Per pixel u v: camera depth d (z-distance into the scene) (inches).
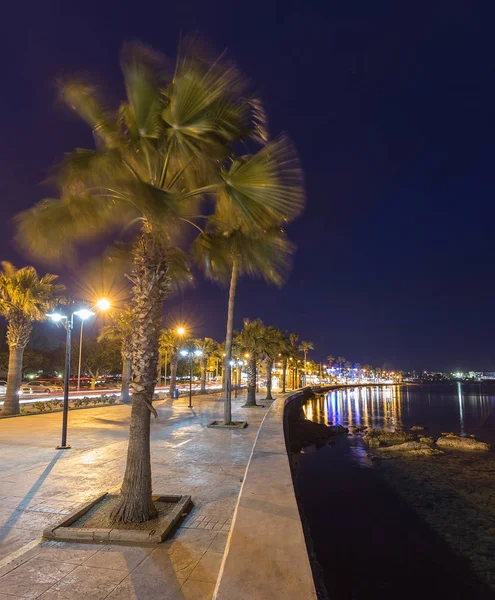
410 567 354.0
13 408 817.5
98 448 451.5
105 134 229.5
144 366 219.0
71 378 3051.2
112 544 188.9
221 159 236.5
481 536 431.5
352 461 877.2
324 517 495.8
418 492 618.8
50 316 506.6
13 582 153.0
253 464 324.8
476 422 1847.9
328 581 326.6
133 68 196.9
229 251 315.9
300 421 1491.1
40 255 233.3
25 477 320.5
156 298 223.5
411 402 3609.7
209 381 3895.2
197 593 146.1
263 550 149.6
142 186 182.2
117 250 301.1
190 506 248.2
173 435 561.9
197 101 199.8
